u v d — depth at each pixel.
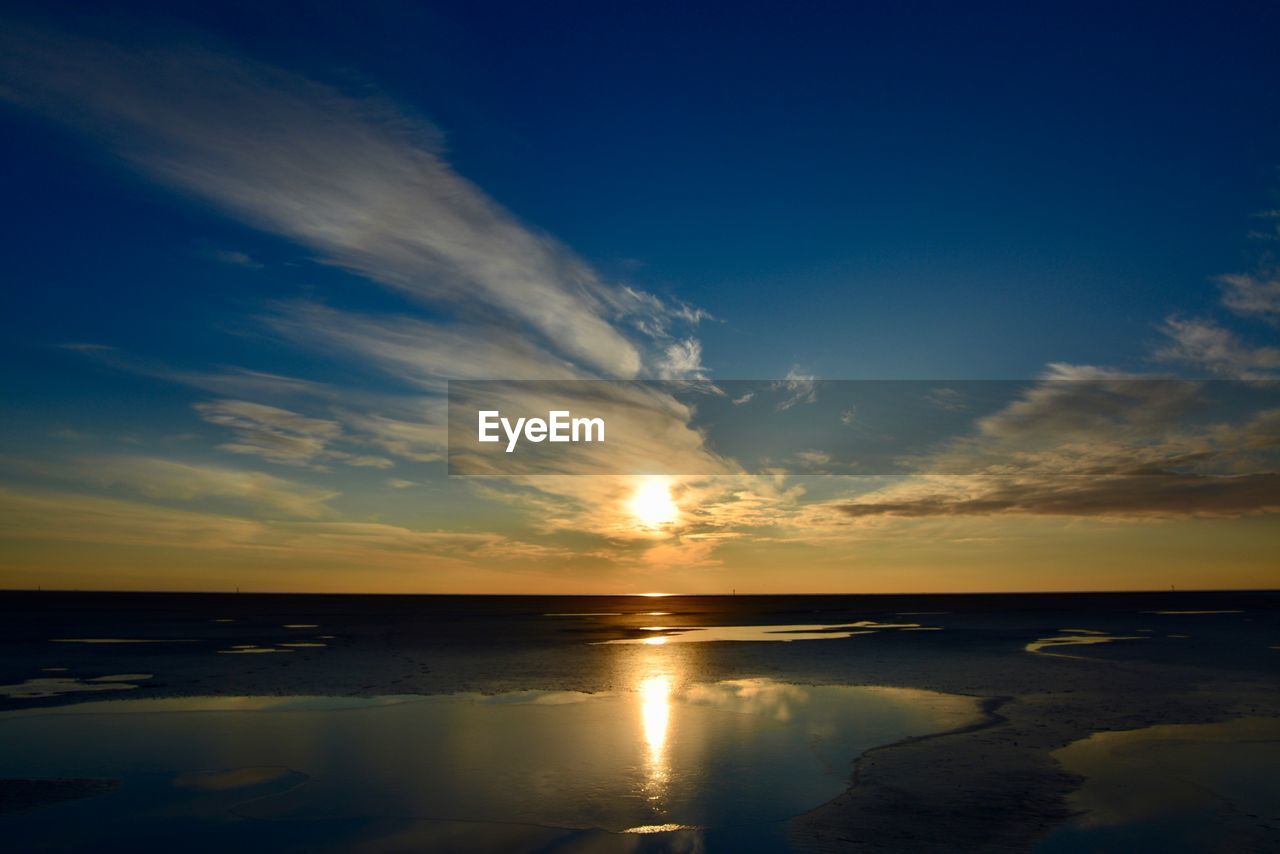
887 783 12.09
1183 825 10.18
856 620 63.28
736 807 11.02
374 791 11.85
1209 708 17.95
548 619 68.06
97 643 37.34
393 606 127.44
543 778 12.52
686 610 100.69
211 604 129.38
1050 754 13.80
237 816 10.77
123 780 12.52
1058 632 43.97
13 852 9.52
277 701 19.52
